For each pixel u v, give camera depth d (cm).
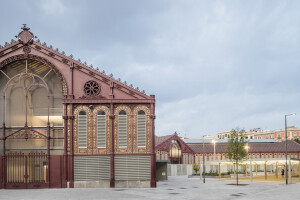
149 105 3897
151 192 3328
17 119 3969
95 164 3791
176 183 4756
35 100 3997
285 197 2927
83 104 3875
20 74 3956
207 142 8631
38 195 3048
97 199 2742
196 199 2795
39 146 3888
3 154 3800
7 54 3962
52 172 3766
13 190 3559
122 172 3791
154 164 3819
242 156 4950
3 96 3947
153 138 3844
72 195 3030
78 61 3938
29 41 3959
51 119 3944
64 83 3906
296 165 7269
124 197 2883
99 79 3912
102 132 3841
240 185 4366
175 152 7750
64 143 3794
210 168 7862
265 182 4975
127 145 3834
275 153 8812
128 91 3903
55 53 3938
